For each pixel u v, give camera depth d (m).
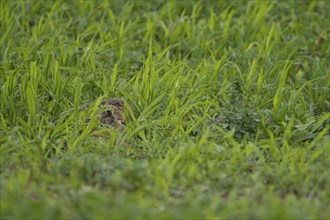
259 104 15.03
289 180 11.62
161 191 11.16
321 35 18.28
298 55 17.73
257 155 12.72
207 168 11.81
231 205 10.44
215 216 10.19
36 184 11.27
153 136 13.40
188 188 11.25
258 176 11.70
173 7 19.20
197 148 12.20
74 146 12.70
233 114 14.09
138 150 13.14
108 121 13.96
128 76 16.53
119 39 17.47
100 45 17.61
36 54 16.05
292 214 10.18
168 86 14.86
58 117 14.30
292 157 12.30
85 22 18.41
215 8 19.73
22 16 18.58
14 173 11.68
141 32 18.42
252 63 16.05
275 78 16.36
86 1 19.14
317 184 11.45
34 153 12.27
